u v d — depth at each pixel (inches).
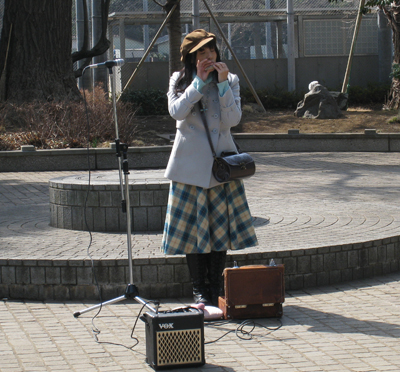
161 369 154.5
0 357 163.2
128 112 729.0
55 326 189.6
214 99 196.4
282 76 1072.8
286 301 215.0
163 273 219.0
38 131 682.2
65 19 772.6
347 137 745.6
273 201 362.6
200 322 156.4
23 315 201.5
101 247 240.2
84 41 835.4
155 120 879.1
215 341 174.9
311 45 1111.6
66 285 218.5
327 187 470.0
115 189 275.1
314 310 203.6
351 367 154.4
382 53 1079.6
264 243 241.1
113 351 167.9
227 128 199.6
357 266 242.7
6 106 735.7
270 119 870.4
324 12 1096.2
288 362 158.4
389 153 725.9
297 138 751.7
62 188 283.3
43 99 749.3
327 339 175.3
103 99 721.0
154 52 1482.5
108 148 633.6
